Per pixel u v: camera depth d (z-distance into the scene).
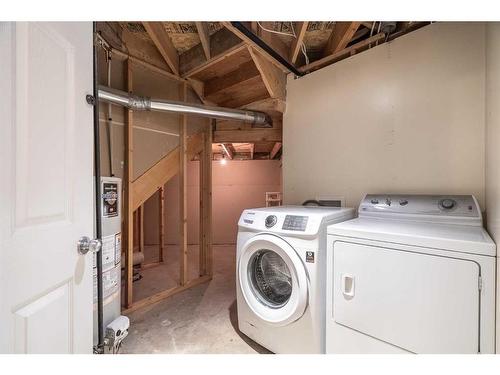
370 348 1.13
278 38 2.06
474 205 1.33
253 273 1.69
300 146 2.40
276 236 1.48
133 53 2.22
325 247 1.38
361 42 1.94
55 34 0.81
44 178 0.76
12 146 0.64
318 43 2.23
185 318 2.07
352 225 1.32
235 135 3.20
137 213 3.80
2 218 0.61
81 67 0.95
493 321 0.86
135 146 2.33
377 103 1.90
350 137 2.06
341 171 2.12
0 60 0.61
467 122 1.51
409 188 1.74
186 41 2.31
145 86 2.39
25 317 0.68
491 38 1.12
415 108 1.71
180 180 2.71
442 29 1.60
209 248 3.06
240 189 5.58
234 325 1.96
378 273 1.11
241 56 2.37
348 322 1.21
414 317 1.01
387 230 1.16
